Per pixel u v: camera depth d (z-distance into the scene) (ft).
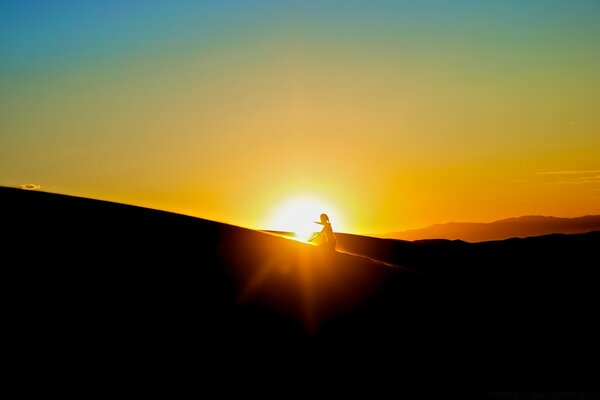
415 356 55.62
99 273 52.24
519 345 66.33
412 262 162.09
